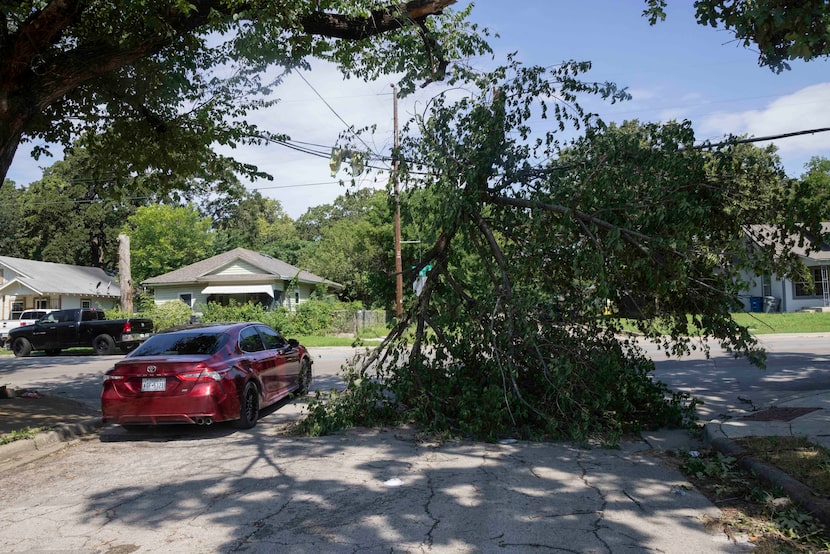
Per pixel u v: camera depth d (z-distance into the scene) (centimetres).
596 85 813
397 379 866
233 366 834
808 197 685
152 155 1162
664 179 726
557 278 848
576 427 727
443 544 429
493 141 825
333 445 746
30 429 827
